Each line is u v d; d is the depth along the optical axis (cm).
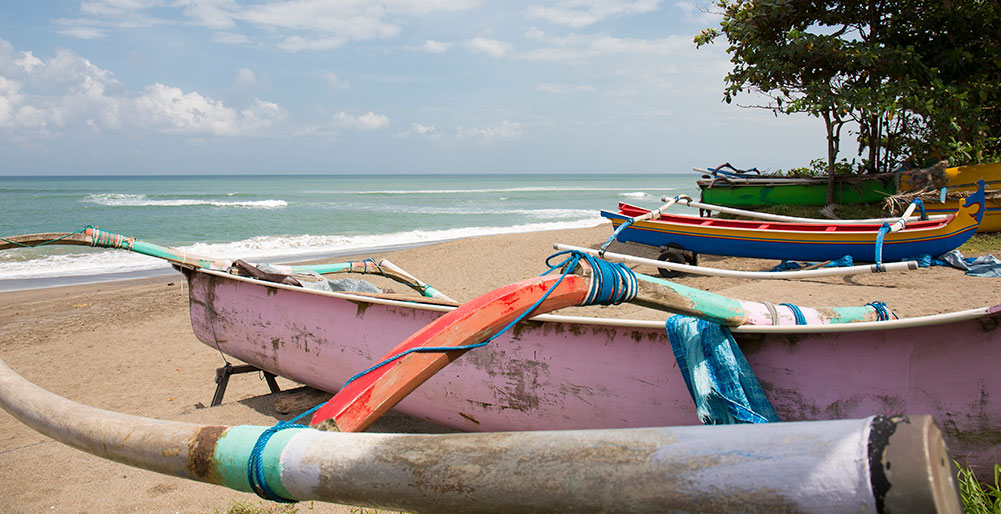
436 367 186
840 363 275
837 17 1255
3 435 517
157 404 599
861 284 874
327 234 2483
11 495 363
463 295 1100
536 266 1352
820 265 1009
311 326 470
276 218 3198
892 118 1225
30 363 775
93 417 170
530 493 101
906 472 75
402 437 121
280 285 486
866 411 271
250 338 525
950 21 1198
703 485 90
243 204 4359
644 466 95
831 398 278
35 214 3394
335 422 161
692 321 292
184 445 145
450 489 107
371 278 1255
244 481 135
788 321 312
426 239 2295
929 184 1096
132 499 355
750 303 303
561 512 99
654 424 317
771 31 1281
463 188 8594
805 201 1268
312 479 124
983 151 1251
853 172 1402
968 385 251
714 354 280
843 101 1098
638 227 1087
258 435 137
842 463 81
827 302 769
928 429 79
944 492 75
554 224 2848
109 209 3791
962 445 255
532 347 350
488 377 369
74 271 1596
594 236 1828
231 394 625
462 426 392
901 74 1187
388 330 417
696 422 306
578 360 334
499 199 5372
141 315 1045
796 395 285
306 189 8069
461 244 1736
